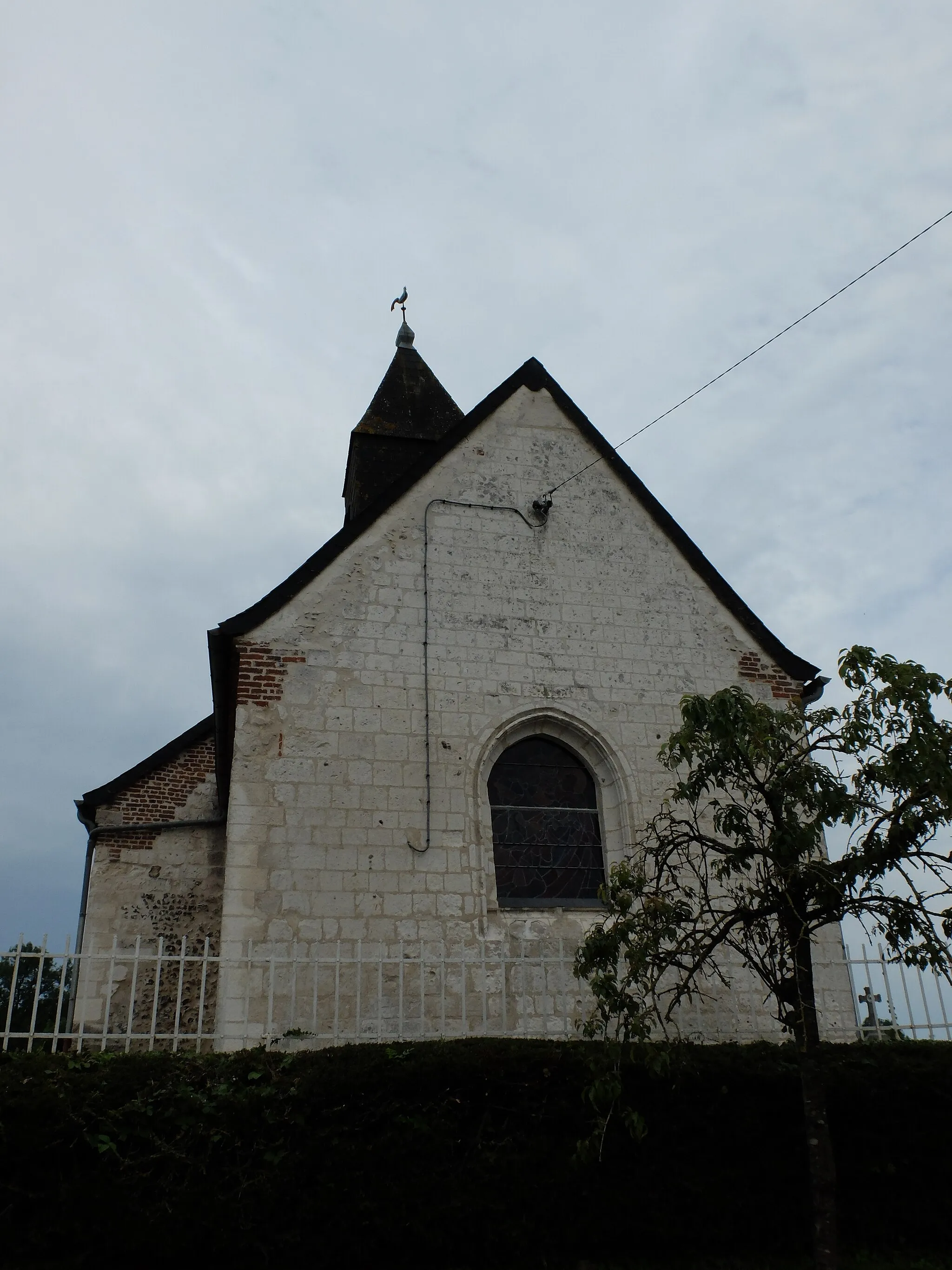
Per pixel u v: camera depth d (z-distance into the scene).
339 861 10.52
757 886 8.16
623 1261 7.54
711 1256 7.70
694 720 7.32
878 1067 8.45
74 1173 6.73
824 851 8.40
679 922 7.59
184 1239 6.68
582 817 11.81
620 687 12.32
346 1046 7.91
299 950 10.07
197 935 15.33
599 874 11.55
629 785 11.77
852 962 9.47
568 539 12.95
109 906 15.31
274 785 10.66
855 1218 7.94
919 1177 8.13
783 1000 7.27
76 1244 6.60
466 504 12.75
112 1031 14.16
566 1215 7.44
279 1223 6.87
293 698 11.12
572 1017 10.43
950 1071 8.50
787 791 7.38
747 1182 7.88
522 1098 7.66
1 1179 6.64
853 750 7.05
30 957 7.99
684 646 12.82
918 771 6.66
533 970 10.57
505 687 11.88
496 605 12.28
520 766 11.91
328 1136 7.16
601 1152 7.16
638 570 13.05
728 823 7.54
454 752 11.35
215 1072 7.39
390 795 10.95
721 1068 8.24
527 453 13.35
